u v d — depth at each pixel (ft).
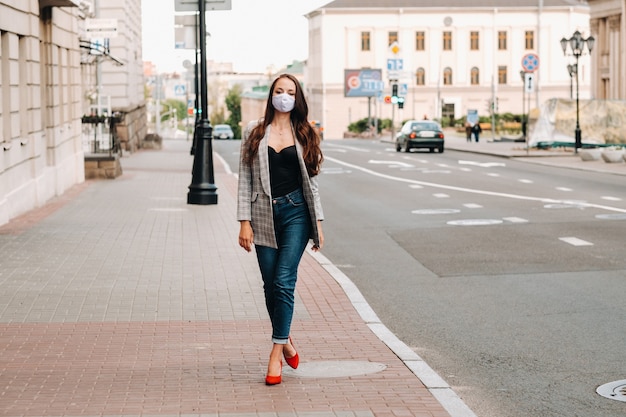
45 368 26.35
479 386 25.43
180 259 46.73
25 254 48.03
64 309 34.65
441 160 146.82
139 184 97.19
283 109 24.82
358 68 377.91
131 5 183.83
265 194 24.89
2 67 62.95
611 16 217.56
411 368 26.17
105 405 22.61
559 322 33.37
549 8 377.09
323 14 377.30
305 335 30.81
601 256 48.03
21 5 67.51
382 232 60.13
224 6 77.30
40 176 74.33
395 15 377.50
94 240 53.47
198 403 22.77
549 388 25.08
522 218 65.51
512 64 379.96
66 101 90.53
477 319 34.32
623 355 28.53
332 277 41.68
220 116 580.71
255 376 25.45
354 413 21.90
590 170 118.11
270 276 25.22
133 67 189.47
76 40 97.55
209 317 33.45
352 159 151.43
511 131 305.12
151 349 28.68
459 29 378.73
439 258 49.06
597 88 227.81
